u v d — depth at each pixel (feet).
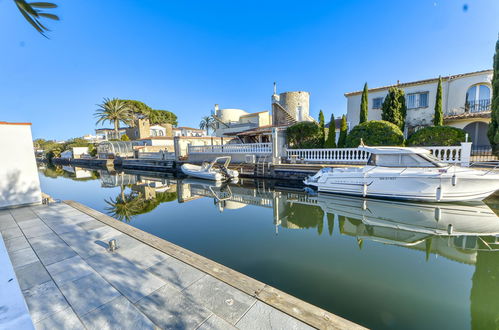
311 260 15.35
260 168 51.88
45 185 54.19
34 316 8.06
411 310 10.28
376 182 29.86
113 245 13.02
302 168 45.78
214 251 16.99
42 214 19.88
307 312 8.15
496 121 35.29
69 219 18.54
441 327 9.25
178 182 53.62
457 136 37.63
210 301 8.84
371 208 27.76
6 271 5.60
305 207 29.84
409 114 55.72
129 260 12.00
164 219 25.41
